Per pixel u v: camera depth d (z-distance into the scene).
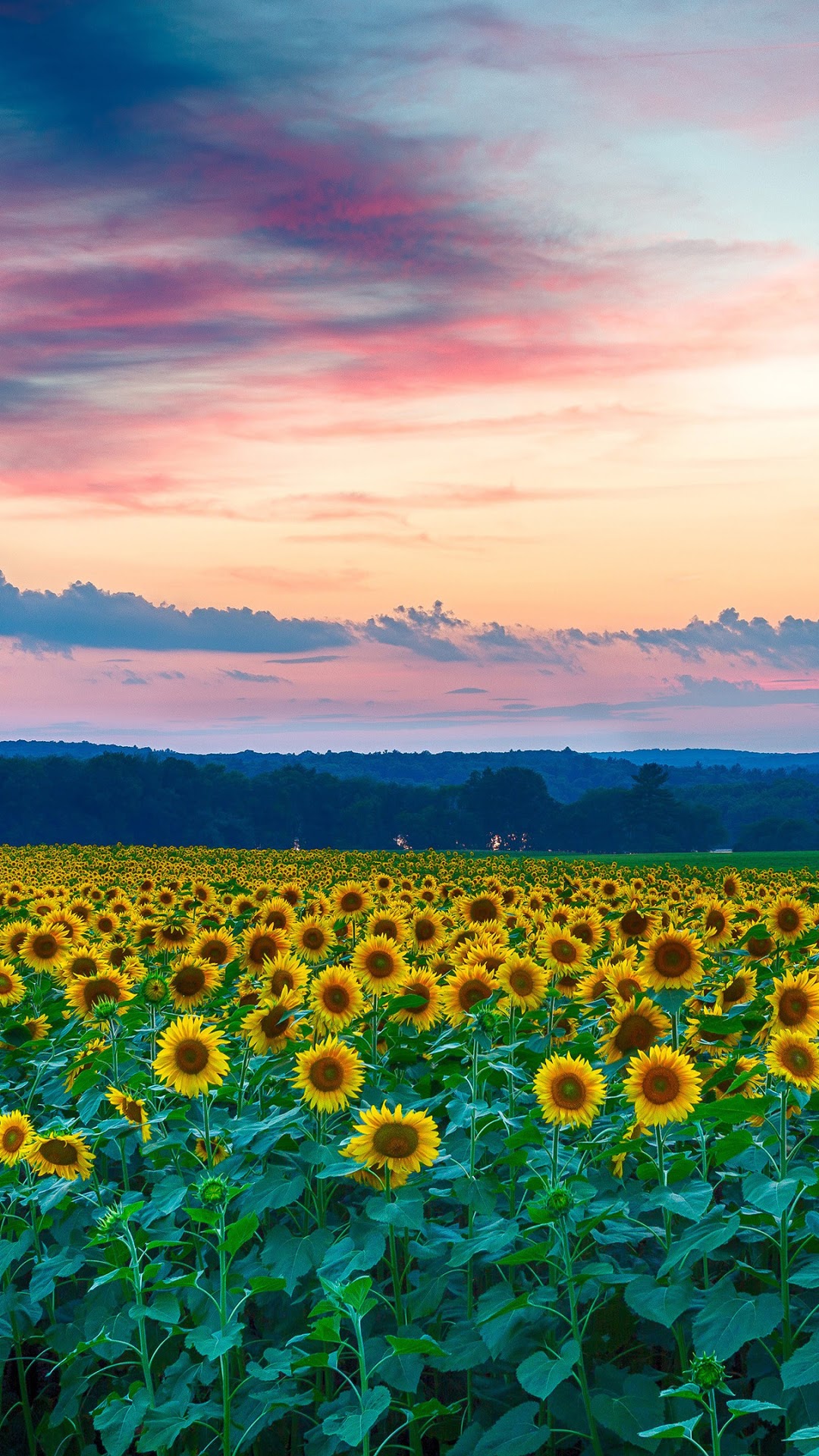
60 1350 6.52
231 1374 6.32
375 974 8.90
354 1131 7.04
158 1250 6.61
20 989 10.01
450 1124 7.13
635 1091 6.02
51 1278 6.38
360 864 37.75
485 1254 6.53
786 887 22.25
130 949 12.36
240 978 10.81
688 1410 5.39
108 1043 8.36
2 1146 6.98
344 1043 7.48
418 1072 8.64
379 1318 6.52
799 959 10.45
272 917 13.19
